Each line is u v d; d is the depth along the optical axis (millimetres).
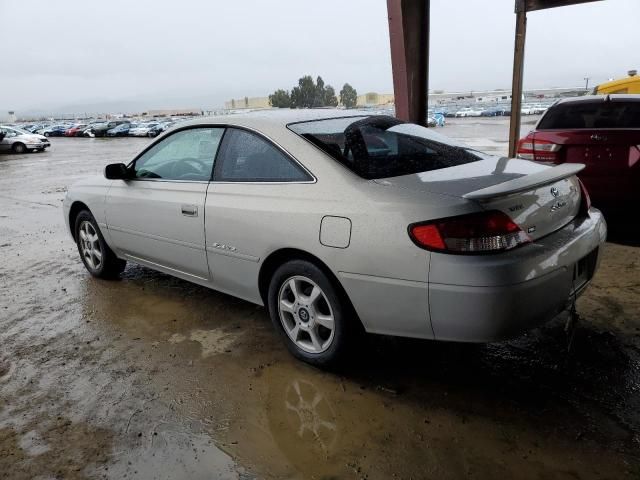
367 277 2328
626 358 2738
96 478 2043
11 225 7176
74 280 4492
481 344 2975
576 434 2166
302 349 2803
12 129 25969
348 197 2402
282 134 2787
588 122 5062
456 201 2158
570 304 2463
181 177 3359
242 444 2203
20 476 2072
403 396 2498
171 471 2062
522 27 6441
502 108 75062
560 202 2502
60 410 2516
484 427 2238
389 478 1968
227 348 3074
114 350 3119
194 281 3434
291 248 2623
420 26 6152
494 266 2057
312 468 2041
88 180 4348
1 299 4098
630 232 5023
